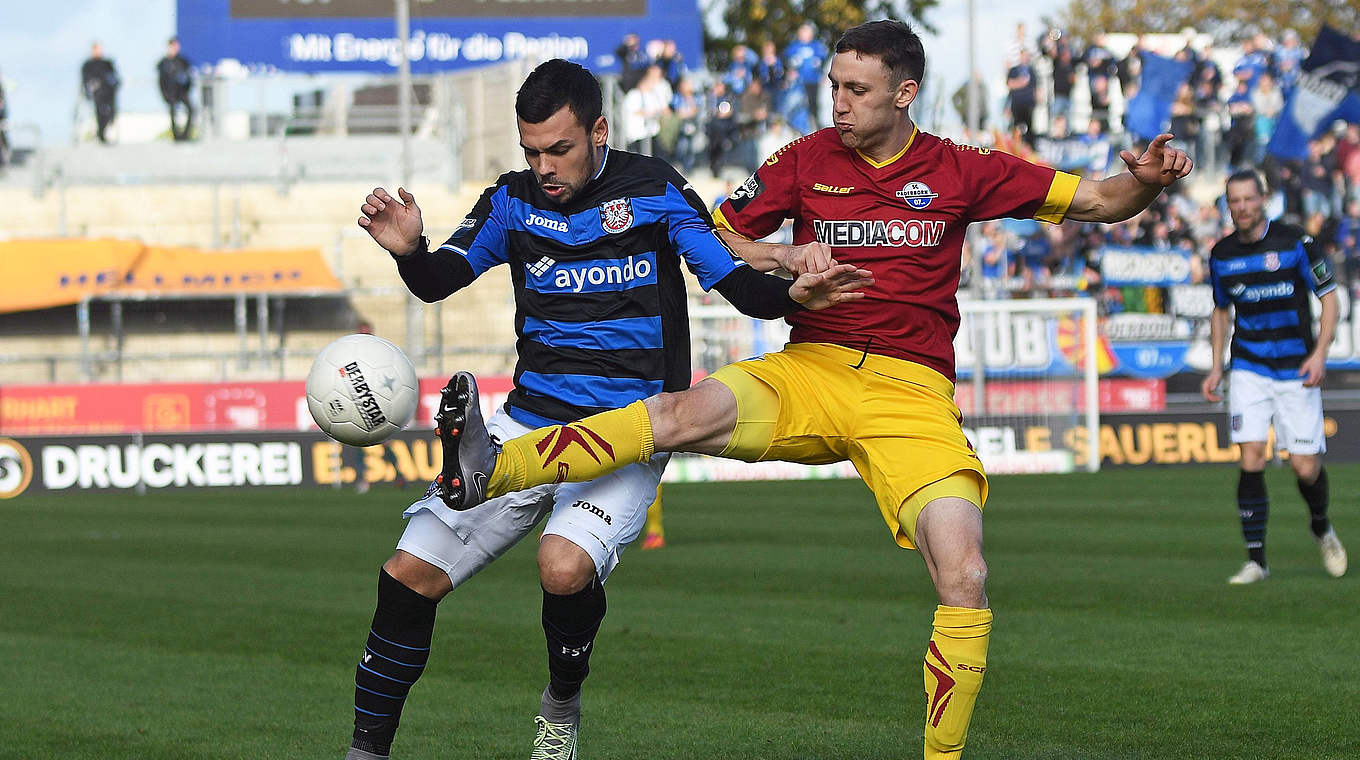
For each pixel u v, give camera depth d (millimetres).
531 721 12117
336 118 62531
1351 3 94188
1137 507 32656
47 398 46031
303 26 61281
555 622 9391
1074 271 53281
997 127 58062
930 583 20578
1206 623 16547
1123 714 11883
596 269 9359
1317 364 19328
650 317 9469
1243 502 20016
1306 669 13695
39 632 17297
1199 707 12094
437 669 14492
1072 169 56031
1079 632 16016
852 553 24609
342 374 9062
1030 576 20828
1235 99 58156
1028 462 46312
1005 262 53406
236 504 38438
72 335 50219
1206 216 54500
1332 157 54688
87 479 44031
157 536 29688
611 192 9312
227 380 46781
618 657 14875
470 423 8125
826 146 10039
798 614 17766
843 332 9781
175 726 12062
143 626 17672
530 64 59000
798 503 36094
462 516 9000
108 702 13102
